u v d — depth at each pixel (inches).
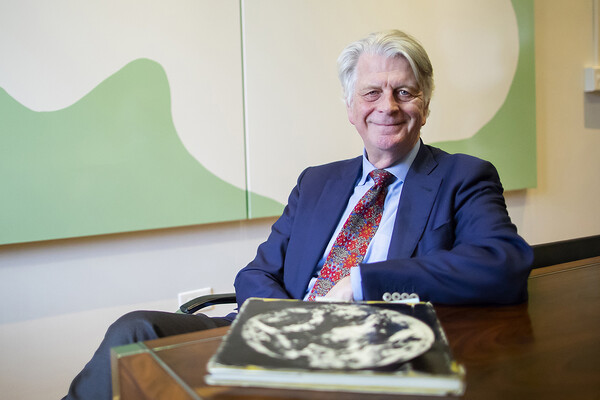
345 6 113.4
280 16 106.7
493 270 44.3
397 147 62.8
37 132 86.7
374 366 25.9
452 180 59.9
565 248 66.9
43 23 86.0
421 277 45.0
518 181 137.7
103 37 90.8
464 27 127.1
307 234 66.9
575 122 151.3
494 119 132.9
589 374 28.5
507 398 26.0
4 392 89.4
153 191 96.7
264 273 67.3
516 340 34.3
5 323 89.0
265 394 26.0
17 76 84.7
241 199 105.4
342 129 115.5
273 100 107.2
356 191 67.7
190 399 26.2
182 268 103.7
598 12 151.6
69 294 93.7
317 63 111.4
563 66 147.6
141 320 54.4
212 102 101.0
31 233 87.1
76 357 94.8
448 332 36.5
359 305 36.6
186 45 97.8
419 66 62.9
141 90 94.4
